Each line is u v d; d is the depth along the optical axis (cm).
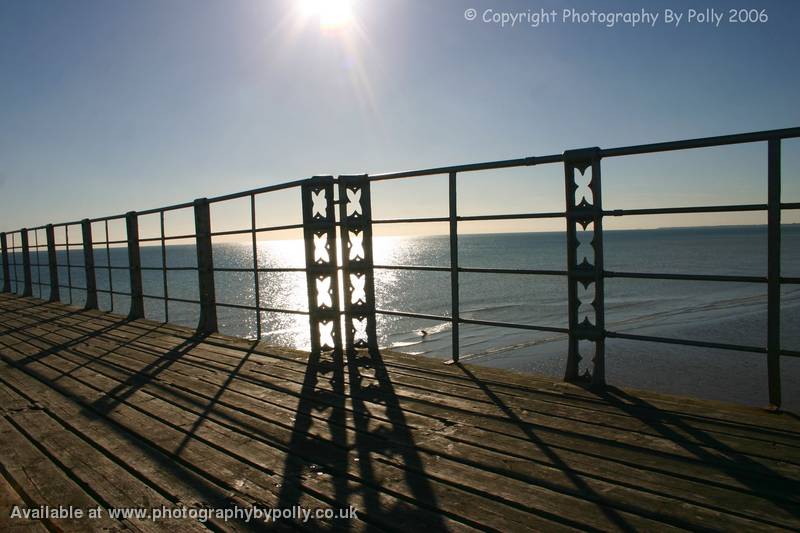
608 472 237
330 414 338
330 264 512
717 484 221
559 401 339
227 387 414
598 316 361
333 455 272
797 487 217
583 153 353
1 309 1051
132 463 271
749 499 208
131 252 831
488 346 1380
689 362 1037
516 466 247
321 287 519
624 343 1252
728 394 826
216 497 231
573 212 363
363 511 213
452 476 241
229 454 279
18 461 279
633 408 320
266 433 308
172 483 246
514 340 1436
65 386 436
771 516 196
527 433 288
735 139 294
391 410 341
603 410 319
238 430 315
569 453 259
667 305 2008
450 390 377
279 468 259
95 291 984
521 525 196
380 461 262
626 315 1798
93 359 543
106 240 914
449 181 434
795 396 805
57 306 1062
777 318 297
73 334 714
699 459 246
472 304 2530
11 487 248
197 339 629
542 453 261
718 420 293
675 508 204
